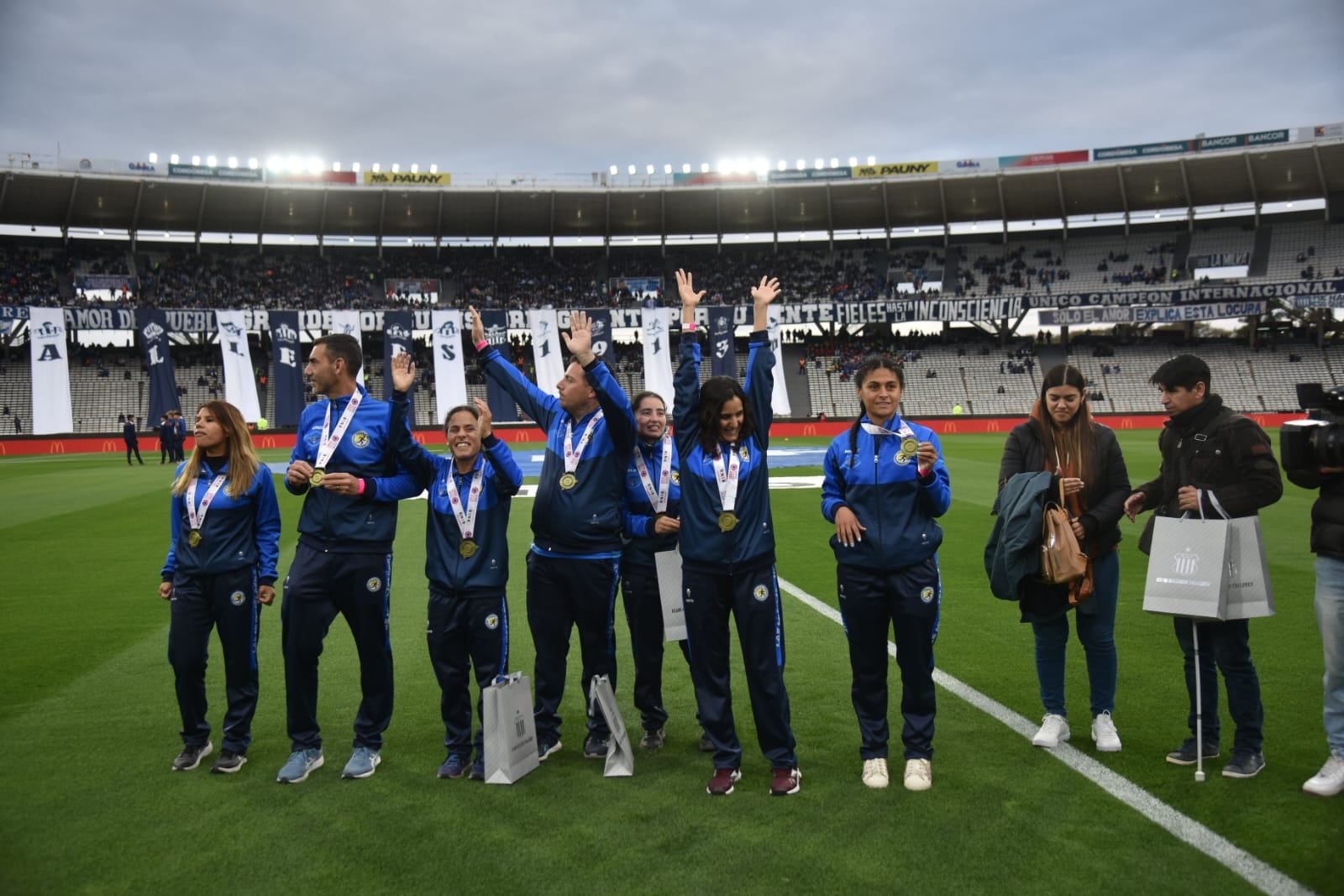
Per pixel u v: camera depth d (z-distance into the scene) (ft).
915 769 12.81
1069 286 151.33
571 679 19.19
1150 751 13.89
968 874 10.22
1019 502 13.62
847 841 11.10
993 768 13.38
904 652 13.09
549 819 11.98
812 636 21.81
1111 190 149.07
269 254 155.94
